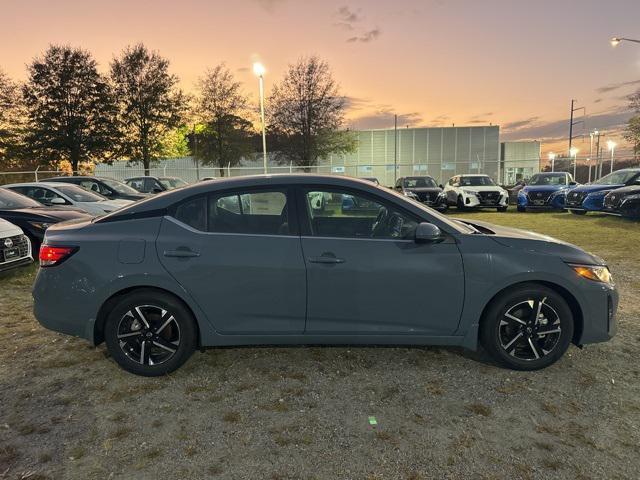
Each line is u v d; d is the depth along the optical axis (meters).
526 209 18.75
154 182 18.22
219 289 3.32
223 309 3.35
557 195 17.41
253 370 3.57
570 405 3.03
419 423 2.83
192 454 2.54
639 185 13.52
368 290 3.32
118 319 3.38
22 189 10.20
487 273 3.32
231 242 3.34
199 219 3.42
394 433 2.72
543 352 3.45
